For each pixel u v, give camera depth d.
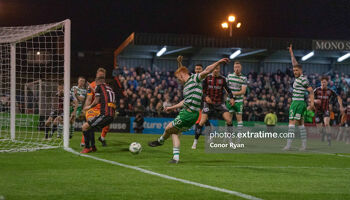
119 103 23.23
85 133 9.73
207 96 11.45
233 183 6.07
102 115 9.50
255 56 30.91
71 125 13.70
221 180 6.30
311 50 27.02
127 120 20.95
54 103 14.06
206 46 24.64
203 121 11.41
